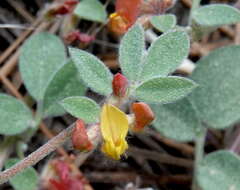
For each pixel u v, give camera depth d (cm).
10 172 9
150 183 14
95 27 15
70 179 9
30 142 14
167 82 9
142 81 10
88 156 13
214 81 12
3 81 14
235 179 12
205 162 12
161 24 11
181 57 10
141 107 8
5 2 15
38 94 13
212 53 12
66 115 14
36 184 11
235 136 14
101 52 15
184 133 12
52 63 13
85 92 12
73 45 14
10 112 12
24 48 13
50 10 14
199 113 12
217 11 12
